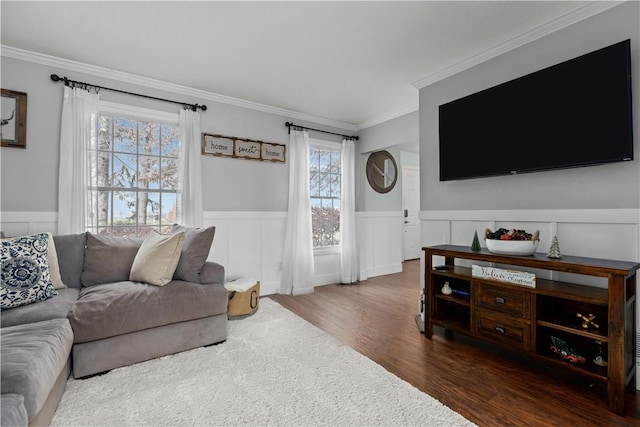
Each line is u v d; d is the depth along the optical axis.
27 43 2.47
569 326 1.77
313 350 2.21
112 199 3.00
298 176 4.05
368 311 3.18
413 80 3.17
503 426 1.44
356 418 1.48
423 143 3.16
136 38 2.41
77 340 1.80
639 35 1.85
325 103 3.82
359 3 2.01
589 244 2.05
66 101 2.71
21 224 2.57
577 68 1.99
